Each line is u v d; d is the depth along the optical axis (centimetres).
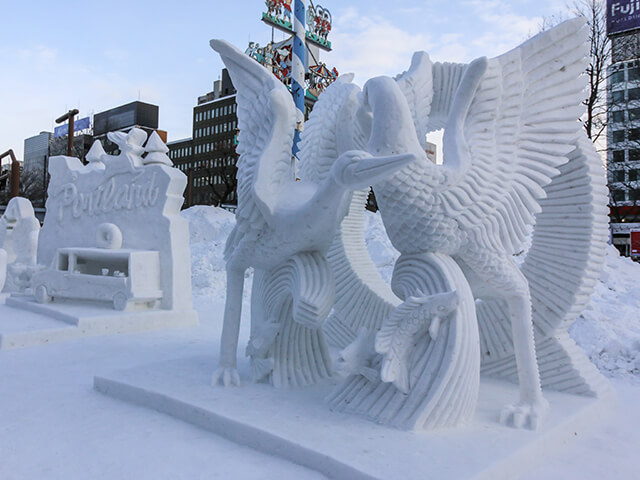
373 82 286
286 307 348
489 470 217
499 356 372
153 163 730
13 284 905
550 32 311
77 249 704
